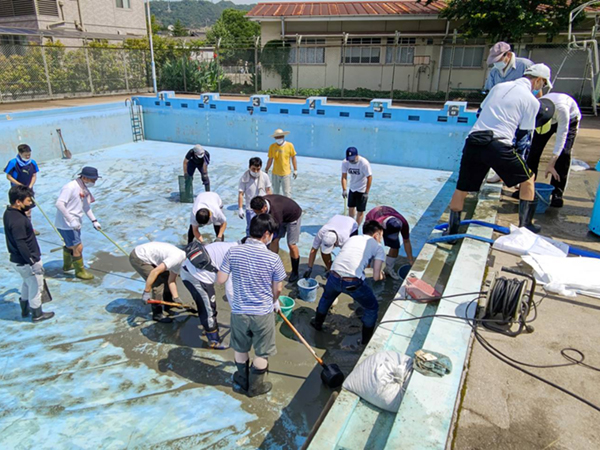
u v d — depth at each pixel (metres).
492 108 3.79
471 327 2.87
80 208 5.25
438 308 3.08
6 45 14.14
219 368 3.92
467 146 3.96
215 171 10.55
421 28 17.23
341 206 8.14
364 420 2.44
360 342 4.26
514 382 2.44
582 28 14.66
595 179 6.54
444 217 5.70
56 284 5.32
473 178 4.11
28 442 3.12
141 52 18.59
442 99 16.47
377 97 17.03
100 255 6.12
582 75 14.61
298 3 20.34
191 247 3.90
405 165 11.20
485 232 4.30
